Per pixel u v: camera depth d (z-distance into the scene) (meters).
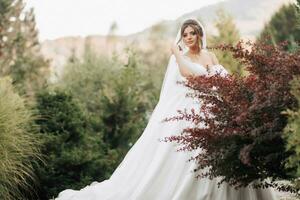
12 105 6.13
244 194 4.32
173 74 5.06
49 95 7.21
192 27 5.11
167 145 4.67
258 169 3.65
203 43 5.14
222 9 12.96
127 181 4.87
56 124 6.95
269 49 3.69
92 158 6.93
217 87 3.66
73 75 14.48
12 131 5.88
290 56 3.47
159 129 4.88
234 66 10.14
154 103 10.57
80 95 13.40
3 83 6.52
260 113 3.40
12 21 16.78
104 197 4.86
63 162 6.67
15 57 16.36
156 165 4.62
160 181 4.59
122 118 9.32
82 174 6.82
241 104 3.46
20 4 16.88
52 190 6.53
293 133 2.98
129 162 5.00
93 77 13.98
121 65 14.19
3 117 5.83
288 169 3.46
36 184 6.49
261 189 4.45
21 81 14.68
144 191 4.56
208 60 5.16
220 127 3.55
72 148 6.91
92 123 8.84
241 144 3.51
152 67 16.27
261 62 3.55
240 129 3.41
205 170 4.35
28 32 17.02
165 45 20.83
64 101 7.21
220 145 3.55
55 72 15.96
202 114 4.58
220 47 3.66
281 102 3.34
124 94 9.38
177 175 4.52
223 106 3.60
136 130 9.31
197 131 3.52
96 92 13.51
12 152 5.92
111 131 9.21
